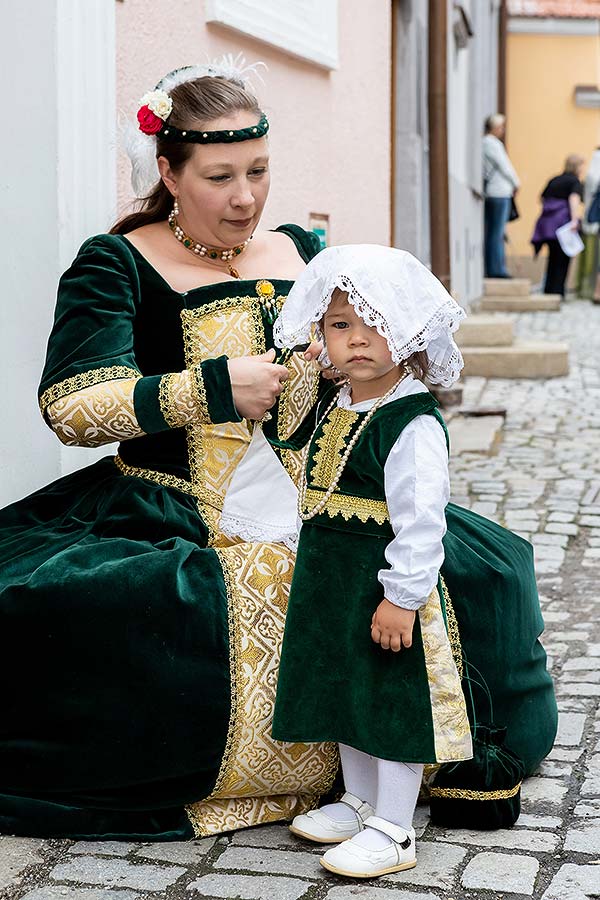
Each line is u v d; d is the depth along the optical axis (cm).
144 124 332
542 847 301
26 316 412
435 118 945
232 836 309
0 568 317
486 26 2027
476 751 309
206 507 335
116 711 300
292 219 629
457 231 1520
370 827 291
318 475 301
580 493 682
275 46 582
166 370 341
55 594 301
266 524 327
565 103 2508
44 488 361
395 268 288
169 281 344
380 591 290
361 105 735
